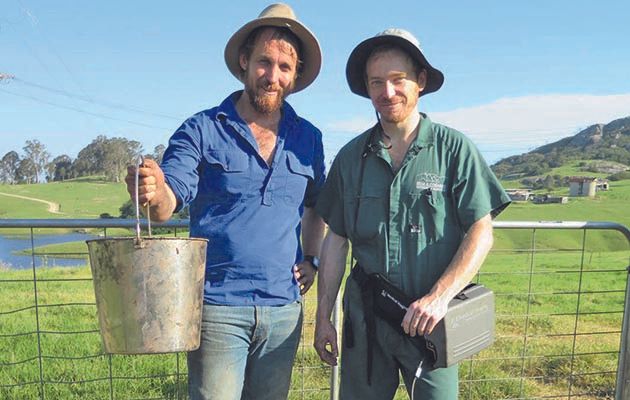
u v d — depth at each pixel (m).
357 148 2.84
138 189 2.08
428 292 2.65
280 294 2.75
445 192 2.67
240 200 2.68
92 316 7.39
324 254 3.01
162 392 4.63
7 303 7.86
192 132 2.63
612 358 5.92
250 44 2.77
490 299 2.69
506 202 2.65
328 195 2.97
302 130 2.91
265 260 2.69
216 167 2.66
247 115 2.79
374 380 2.86
